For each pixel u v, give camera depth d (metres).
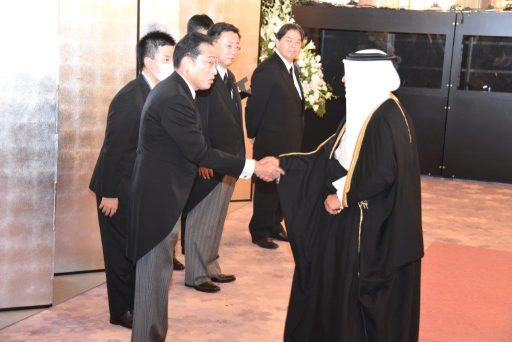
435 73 8.95
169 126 3.32
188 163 3.43
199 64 3.40
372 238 3.29
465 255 5.89
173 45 3.93
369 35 9.09
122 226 4.00
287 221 3.58
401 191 3.21
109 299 4.12
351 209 3.35
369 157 3.23
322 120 9.24
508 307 4.73
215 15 6.55
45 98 4.25
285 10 7.63
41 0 4.14
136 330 3.46
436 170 9.10
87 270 5.18
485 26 8.71
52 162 4.32
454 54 8.85
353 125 3.33
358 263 3.29
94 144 5.04
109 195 3.89
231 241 5.98
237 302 4.59
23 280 4.35
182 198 3.41
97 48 4.95
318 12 9.11
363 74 3.29
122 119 3.85
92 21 4.91
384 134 3.21
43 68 4.21
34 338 3.93
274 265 5.40
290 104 5.60
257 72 5.59
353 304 3.30
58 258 5.08
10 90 4.18
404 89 9.03
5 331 4.02
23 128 4.24
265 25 7.36
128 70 5.05
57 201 5.02
